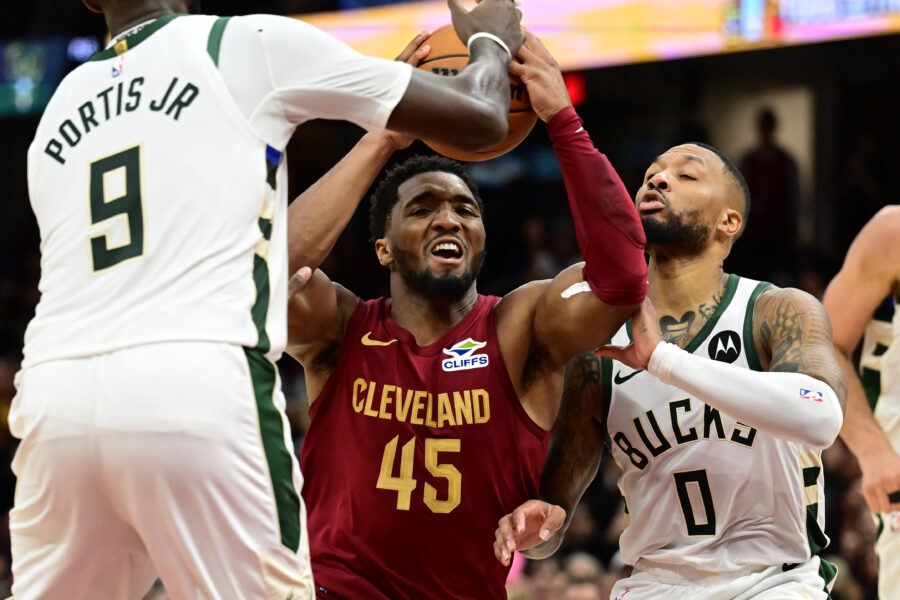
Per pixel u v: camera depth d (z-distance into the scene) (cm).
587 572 1091
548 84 513
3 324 2078
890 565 692
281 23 455
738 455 552
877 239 697
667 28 1666
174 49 450
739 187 579
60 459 425
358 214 1956
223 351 420
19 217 2273
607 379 579
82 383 420
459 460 527
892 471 665
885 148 1839
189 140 436
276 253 447
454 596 532
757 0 1596
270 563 429
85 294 434
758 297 568
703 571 558
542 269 1833
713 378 509
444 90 460
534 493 550
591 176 508
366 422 535
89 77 466
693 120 1905
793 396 502
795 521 558
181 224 428
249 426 423
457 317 555
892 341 706
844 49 1773
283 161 453
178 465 412
